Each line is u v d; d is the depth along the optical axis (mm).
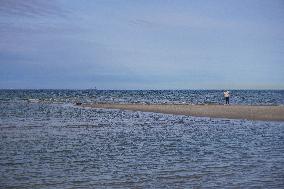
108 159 17750
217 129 30641
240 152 19453
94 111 52625
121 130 30219
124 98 105562
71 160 17516
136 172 14820
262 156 18188
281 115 40219
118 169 15422
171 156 18453
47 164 16547
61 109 56812
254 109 47094
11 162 17000
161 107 56812
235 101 80625
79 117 43000
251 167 15469
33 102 80188
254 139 24656
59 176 14211
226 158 17703
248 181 13031
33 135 26719
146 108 55594
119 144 22609
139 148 21094
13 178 13891
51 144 22547
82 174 14539
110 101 85312
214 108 50938
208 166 15789
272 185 12477
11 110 53969
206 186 12445
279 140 24141
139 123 36000
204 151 19922
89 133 28156
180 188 12266
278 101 81438
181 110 49938
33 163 16797
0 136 25969
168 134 27609
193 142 23438
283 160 17078
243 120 37125
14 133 27812
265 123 34531
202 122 36406
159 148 21094
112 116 44438
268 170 14852
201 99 94438
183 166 15852
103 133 28156
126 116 44375
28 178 13906
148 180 13438
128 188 12383
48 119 40156
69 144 22562
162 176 14031
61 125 33906
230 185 12523
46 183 13148
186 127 32344
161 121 37875
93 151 20078
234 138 25172
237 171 14688
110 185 12805
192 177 13758
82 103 73062
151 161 17156
